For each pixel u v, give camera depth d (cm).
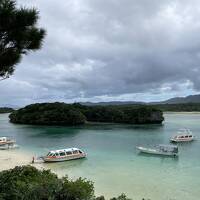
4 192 1485
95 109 17012
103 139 9119
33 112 16238
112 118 16488
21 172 2041
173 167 5006
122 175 4453
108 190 3666
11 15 1162
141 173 4578
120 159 5784
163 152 6141
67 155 5725
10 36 1207
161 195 3475
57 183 1586
